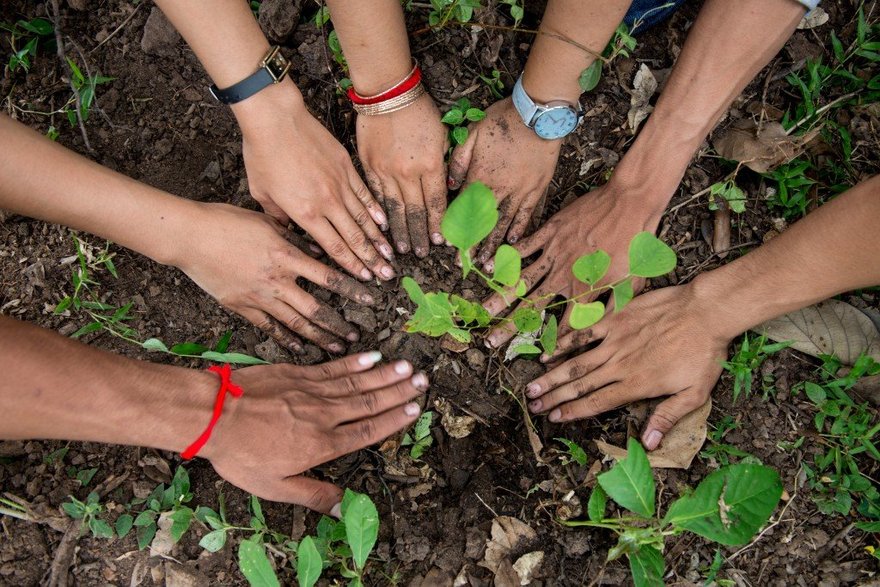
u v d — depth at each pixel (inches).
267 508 67.9
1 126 56.1
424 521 68.2
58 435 54.5
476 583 65.9
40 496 67.1
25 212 60.0
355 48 61.9
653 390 68.1
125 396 55.2
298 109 65.1
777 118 78.9
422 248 73.3
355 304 72.6
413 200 71.4
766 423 70.4
